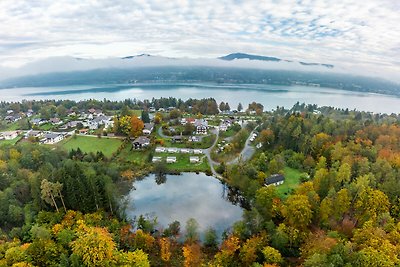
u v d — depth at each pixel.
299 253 91.62
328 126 181.00
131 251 95.75
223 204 138.75
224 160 183.38
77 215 107.56
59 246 87.12
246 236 101.50
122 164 174.62
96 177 123.69
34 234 92.88
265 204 114.62
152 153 189.00
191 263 91.75
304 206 100.50
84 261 80.19
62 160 158.00
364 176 115.56
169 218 125.81
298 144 175.25
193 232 104.31
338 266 74.94
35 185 114.12
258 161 160.00
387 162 130.00
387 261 73.12
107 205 120.75
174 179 166.62
